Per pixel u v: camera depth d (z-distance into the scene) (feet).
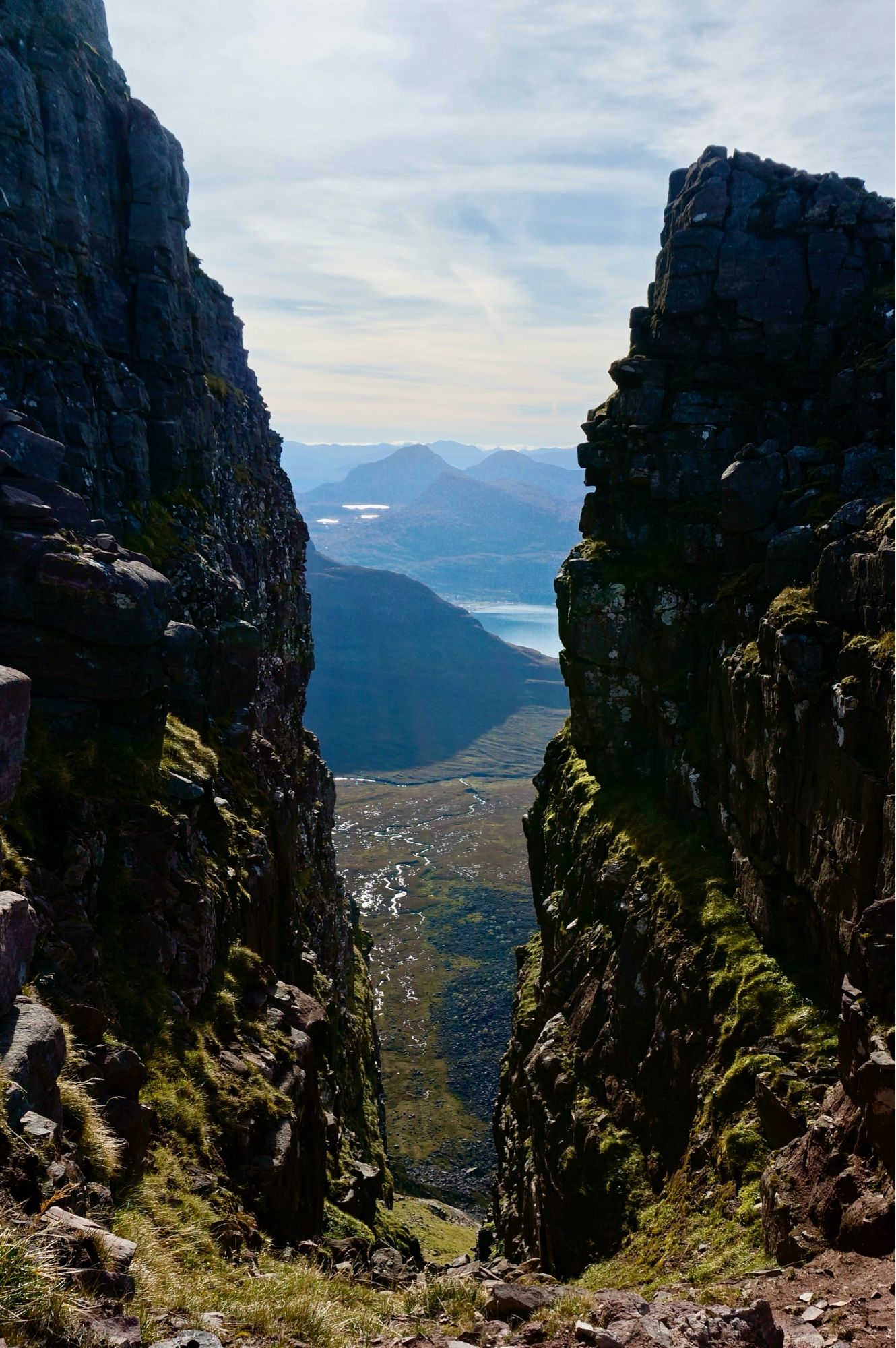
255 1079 89.40
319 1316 41.98
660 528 171.53
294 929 170.60
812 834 105.09
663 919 133.80
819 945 106.52
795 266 156.87
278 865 157.58
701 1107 107.24
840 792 98.27
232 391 245.65
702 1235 90.68
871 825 92.32
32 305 132.36
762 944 115.96
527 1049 182.09
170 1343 32.22
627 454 173.78
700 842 141.38
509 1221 169.37
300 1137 92.27
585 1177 125.08
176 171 171.63
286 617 266.77
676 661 160.04
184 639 109.81
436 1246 218.79
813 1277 60.44
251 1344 36.47
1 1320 26.76
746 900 121.60
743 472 138.31
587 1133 129.29
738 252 158.92
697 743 148.46
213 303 264.93
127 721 103.96
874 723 94.68
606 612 170.09
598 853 163.73
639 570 169.27
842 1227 65.62
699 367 165.78
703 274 161.17
